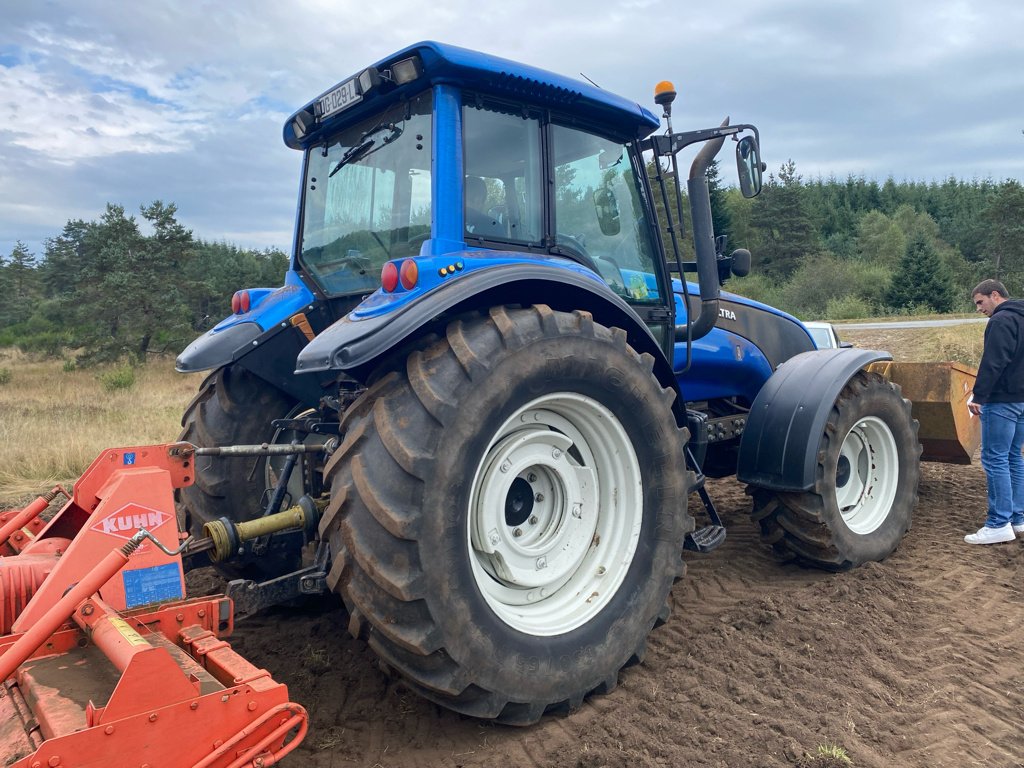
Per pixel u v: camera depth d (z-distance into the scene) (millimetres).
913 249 46344
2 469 7801
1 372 19953
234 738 1807
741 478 4086
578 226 3480
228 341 3574
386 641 2396
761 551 4535
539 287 2854
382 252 3346
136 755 1683
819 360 4184
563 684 2668
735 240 65375
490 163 3076
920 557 4359
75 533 2609
